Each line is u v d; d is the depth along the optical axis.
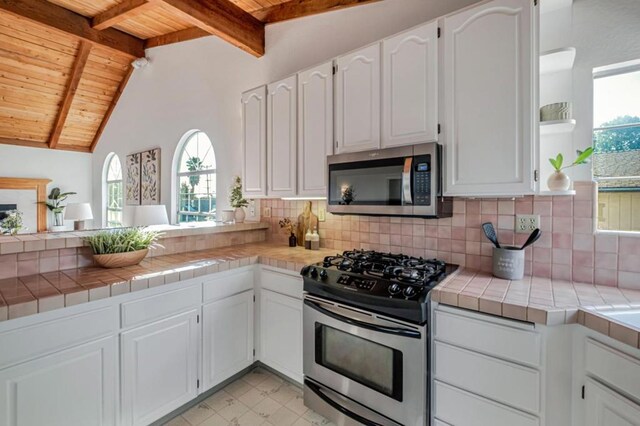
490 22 1.50
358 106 1.98
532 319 1.18
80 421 1.42
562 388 1.18
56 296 1.34
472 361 1.33
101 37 4.06
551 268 1.63
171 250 2.33
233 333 2.11
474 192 1.56
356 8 2.44
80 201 6.48
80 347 1.42
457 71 1.59
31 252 1.68
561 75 1.62
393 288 1.49
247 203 3.17
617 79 1.55
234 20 2.79
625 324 1.01
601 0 1.53
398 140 1.80
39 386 1.30
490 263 1.81
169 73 4.21
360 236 2.37
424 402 1.42
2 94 4.74
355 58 1.99
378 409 1.56
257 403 2.00
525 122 1.42
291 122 2.37
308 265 1.95
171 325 1.76
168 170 4.32
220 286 2.02
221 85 3.52
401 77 1.79
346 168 1.98
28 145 5.90
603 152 1.57
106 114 5.66
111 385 1.52
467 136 1.57
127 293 1.57
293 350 2.05
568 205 1.59
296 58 2.83
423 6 2.11
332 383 1.75
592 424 1.12
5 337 1.22
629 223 1.53
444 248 1.98
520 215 1.71
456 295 1.36
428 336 1.43
